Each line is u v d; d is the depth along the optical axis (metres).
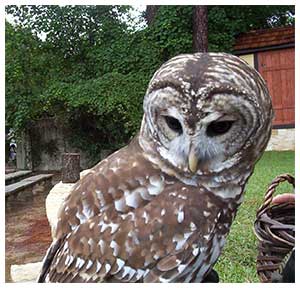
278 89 2.95
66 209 0.51
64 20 2.99
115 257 0.47
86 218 0.50
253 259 0.98
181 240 0.47
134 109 2.80
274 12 3.18
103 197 0.49
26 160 3.28
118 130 3.06
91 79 2.95
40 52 3.03
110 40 2.99
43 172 3.16
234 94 0.43
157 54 2.95
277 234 0.53
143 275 0.47
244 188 0.50
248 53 3.03
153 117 0.47
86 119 3.14
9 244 1.49
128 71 2.96
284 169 1.94
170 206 0.47
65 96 2.88
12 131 3.24
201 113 0.43
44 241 1.51
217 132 0.46
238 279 0.89
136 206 0.48
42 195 2.32
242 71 0.45
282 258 0.52
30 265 1.09
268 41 2.94
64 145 3.23
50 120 3.22
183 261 0.47
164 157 0.48
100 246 0.48
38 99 3.00
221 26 3.03
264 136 0.48
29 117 3.08
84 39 3.01
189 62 0.44
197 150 0.45
